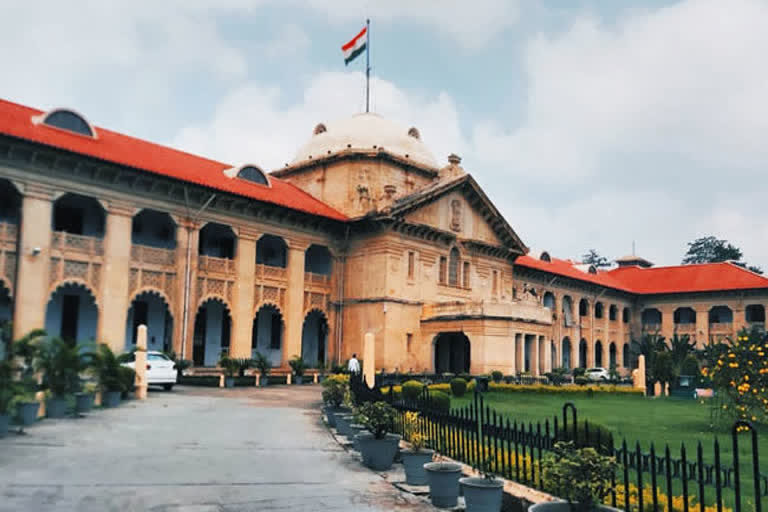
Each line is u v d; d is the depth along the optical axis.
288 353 37.97
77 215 32.03
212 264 34.69
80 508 8.82
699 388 41.69
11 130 26.80
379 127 47.84
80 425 16.27
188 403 22.50
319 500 9.88
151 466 11.71
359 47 51.97
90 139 31.44
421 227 41.72
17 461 11.63
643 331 68.25
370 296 40.41
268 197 37.06
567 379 43.53
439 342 44.97
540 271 55.50
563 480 7.01
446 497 9.67
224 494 9.97
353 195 44.16
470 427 11.41
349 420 16.03
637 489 8.78
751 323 61.34
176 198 33.00
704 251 105.00
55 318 30.64
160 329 34.91
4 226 27.30
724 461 14.51
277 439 15.35
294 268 38.84
